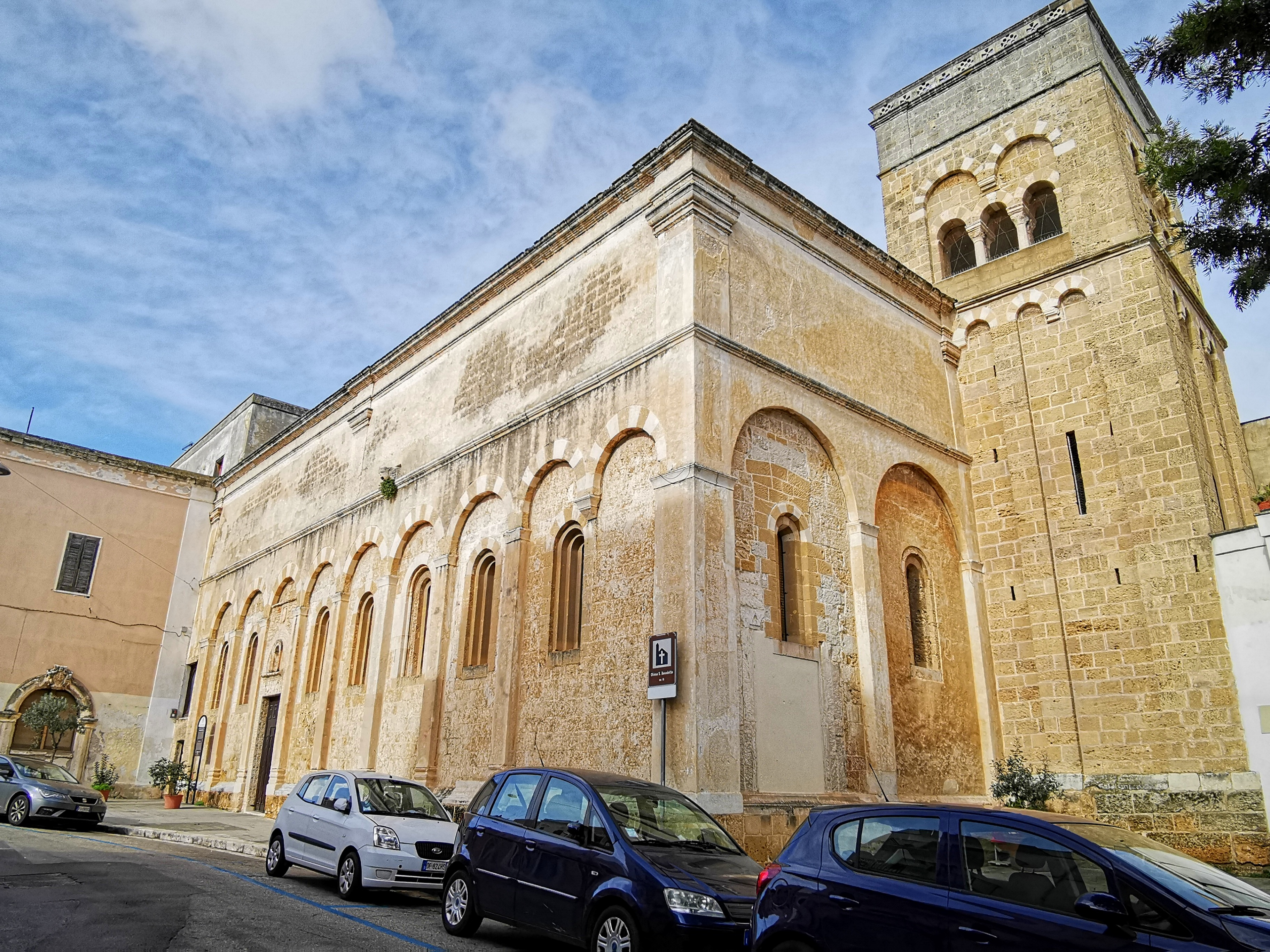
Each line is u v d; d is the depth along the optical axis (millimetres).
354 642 22750
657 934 7457
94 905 9680
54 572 30953
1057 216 21688
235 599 30438
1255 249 10914
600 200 17547
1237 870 15266
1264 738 15430
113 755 30672
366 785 12664
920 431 19469
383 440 23938
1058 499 19344
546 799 9438
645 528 14719
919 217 24031
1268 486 18562
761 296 16422
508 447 18609
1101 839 5848
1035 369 20469
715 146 16078
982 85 23734
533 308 19188
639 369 15547
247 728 26781
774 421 16141
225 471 37031
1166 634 17172
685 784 12508
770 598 14945
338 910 10633
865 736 15758
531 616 16828
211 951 7777
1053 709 18297
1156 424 18297
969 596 19516
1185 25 10398
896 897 6113
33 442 31328
